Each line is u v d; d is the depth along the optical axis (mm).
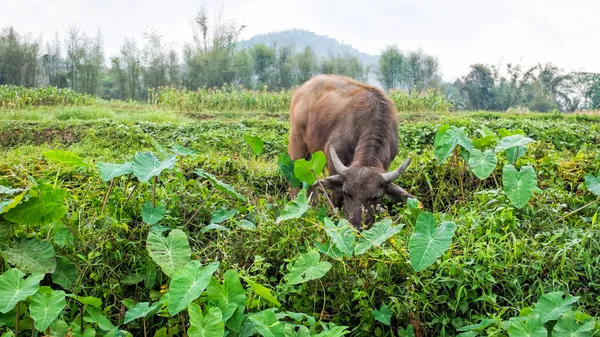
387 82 66500
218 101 25453
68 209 5500
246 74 56094
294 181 6883
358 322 4758
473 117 21328
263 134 14016
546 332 3885
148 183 6082
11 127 15438
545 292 4793
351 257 4863
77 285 4652
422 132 14539
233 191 5531
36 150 12469
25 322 4152
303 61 59250
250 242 5297
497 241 5320
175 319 4504
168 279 4910
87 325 4375
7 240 4551
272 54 61500
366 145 6887
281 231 5367
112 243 5008
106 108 23922
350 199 6398
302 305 4785
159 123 16609
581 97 60094
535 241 5254
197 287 3920
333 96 7859
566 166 7180
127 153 11977
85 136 14602
